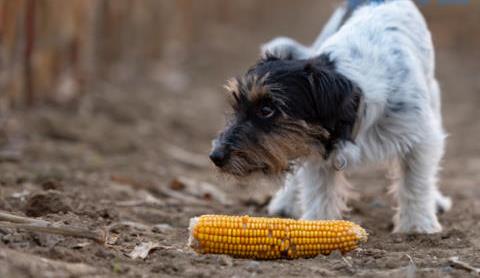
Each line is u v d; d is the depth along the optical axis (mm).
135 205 8633
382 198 9789
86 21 14234
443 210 9062
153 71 19938
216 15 28953
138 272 5598
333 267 5980
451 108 18094
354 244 6438
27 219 6180
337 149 7137
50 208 7367
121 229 7188
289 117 6969
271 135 6988
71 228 6129
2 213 6262
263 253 6258
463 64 23812
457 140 14906
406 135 7402
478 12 27297
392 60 7441
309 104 6996
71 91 14258
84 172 10195
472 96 19484
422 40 8148
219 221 6258
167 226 7652
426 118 7531
